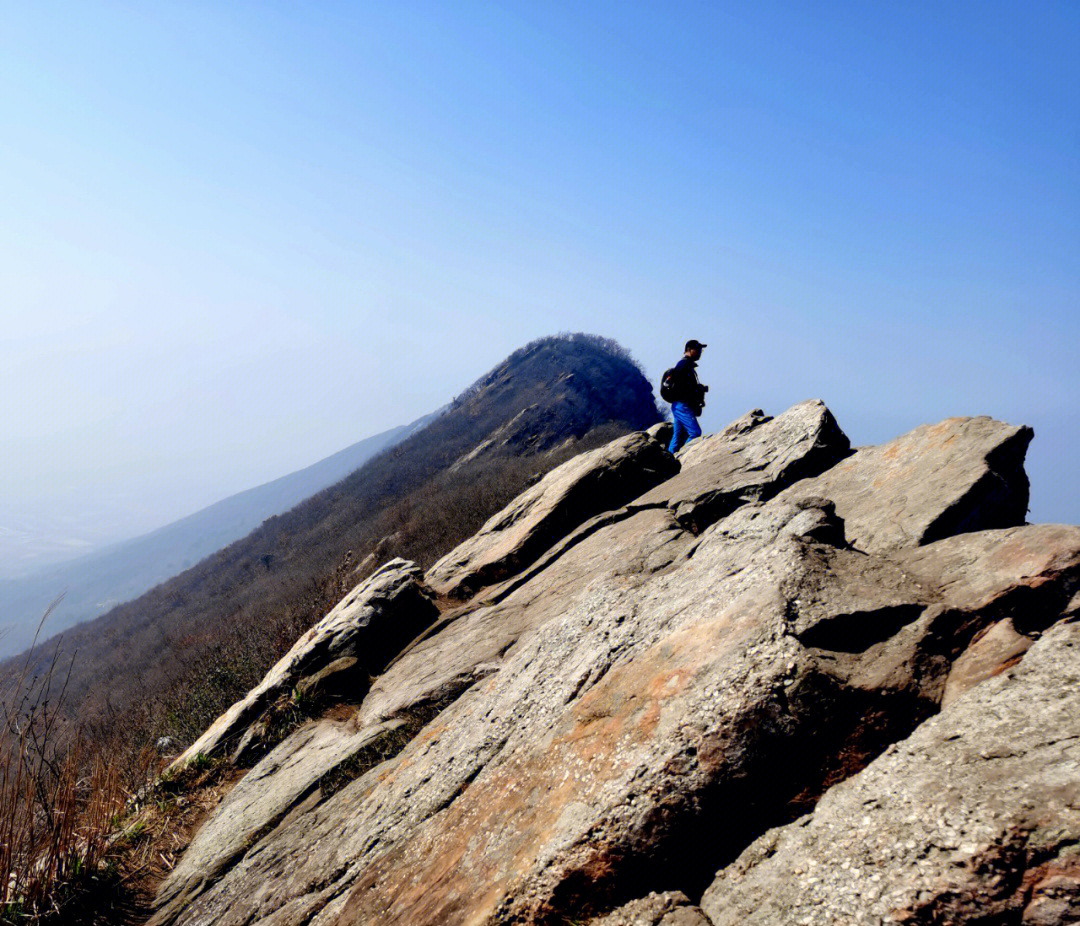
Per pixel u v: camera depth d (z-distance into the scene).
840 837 2.28
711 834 2.61
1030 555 3.20
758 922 2.20
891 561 3.74
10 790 4.54
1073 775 1.96
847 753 2.63
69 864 4.99
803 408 7.21
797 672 2.76
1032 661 2.58
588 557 6.95
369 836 4.11
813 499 4.34
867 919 1.97
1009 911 1.81
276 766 6.31
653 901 2.52
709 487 6.79
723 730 2.69
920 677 2.78
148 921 4.83
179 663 27.38
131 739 10.34
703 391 10.72
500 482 31.47
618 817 2.67
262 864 4.69
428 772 4.32
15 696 4.61
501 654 5.94
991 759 2.19
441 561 9.74
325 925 3.56
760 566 3.62
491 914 2.78
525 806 3.21
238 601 42.47
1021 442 4.95
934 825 2.07
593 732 3.28
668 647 3.46
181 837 5.92
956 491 4.51
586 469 8.63
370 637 7.75
